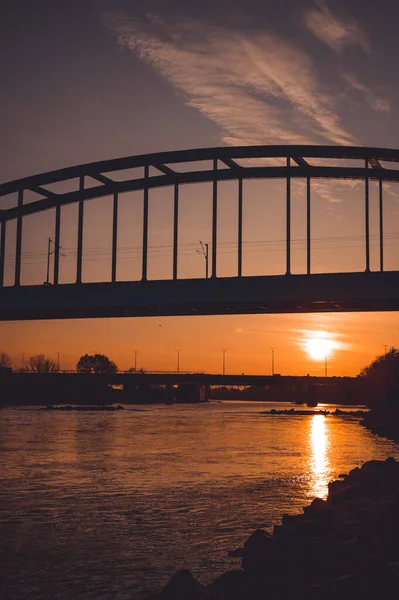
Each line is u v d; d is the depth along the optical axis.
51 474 37.47
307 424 92.50
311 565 16.48
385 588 13.93
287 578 15.66
